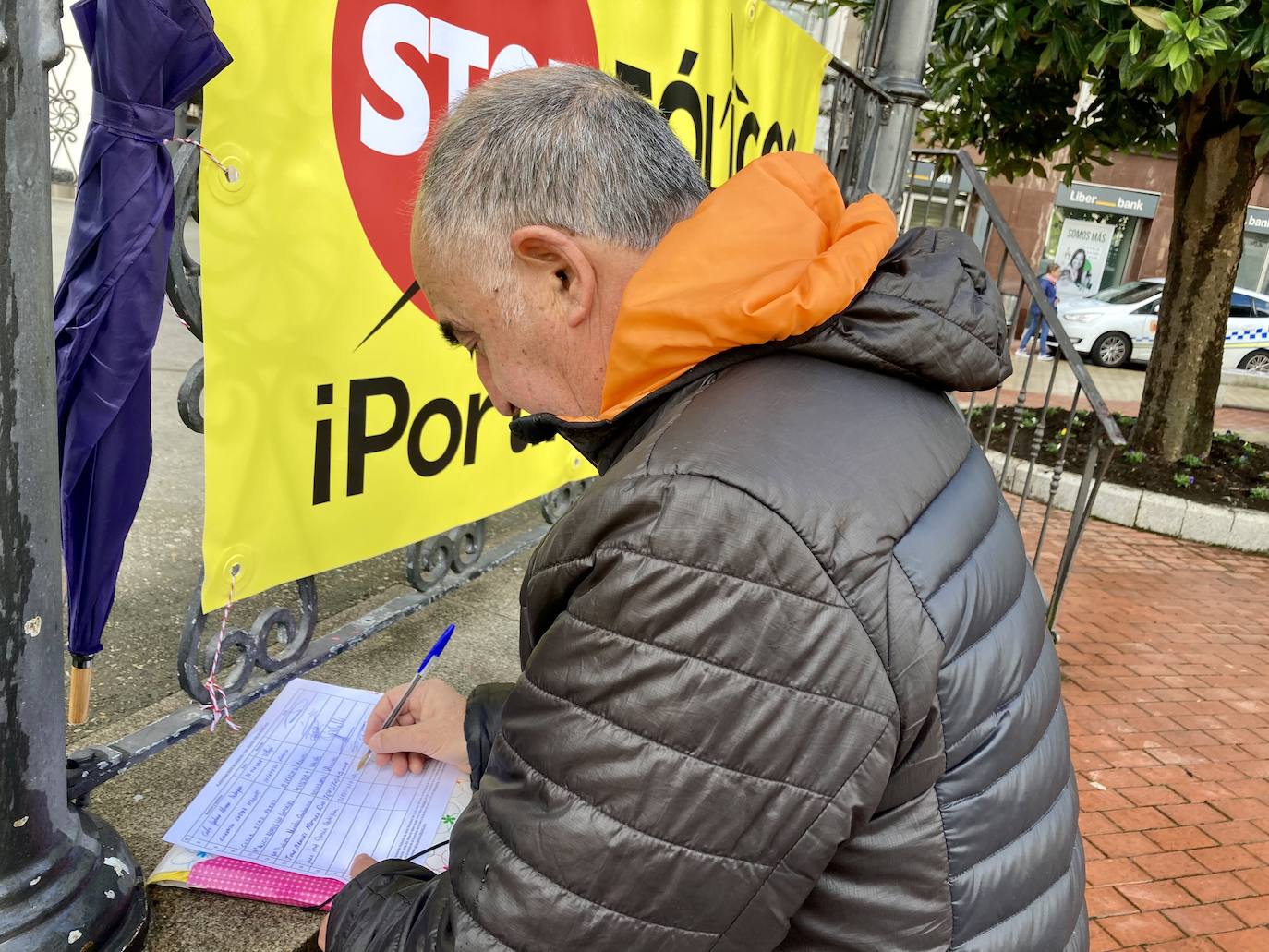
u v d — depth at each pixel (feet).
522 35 6.57
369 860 4.09
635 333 2.65
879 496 2.44
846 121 12.84
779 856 2.31
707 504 2.33
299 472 5.50
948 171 19.69
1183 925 8.05
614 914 2.33
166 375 16.14
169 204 4.08
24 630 3.53
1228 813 9.80
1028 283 12.75
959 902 2.61
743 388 2.60
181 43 3.89
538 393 3.07
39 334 3.38
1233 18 15.46
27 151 3.20
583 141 2.76
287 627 6.05
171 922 4.25
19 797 3.62
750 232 2.65
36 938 3.62
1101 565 17.47
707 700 2.27
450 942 2.63
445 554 8.03
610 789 2.31
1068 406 31.65
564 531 2.57
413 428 6.38
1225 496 20.88
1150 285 46.70
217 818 4.35
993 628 2.69
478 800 2.63
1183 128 21.40
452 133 2.94
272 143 4.88
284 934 4.25
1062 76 18.80
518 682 2.59
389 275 5.83
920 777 2.50
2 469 3.35
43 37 3.16
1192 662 13.52
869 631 2.30
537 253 2.81
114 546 4.35
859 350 2.68
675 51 8.50
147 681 7.43
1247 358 45.21
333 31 5.11
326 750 4.85
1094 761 10.59
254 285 4.95
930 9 12.98
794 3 20.35
